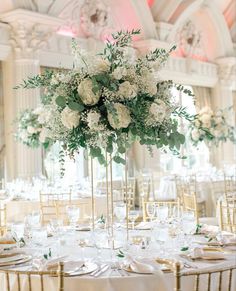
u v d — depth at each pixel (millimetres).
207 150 13812
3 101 9250
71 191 7035
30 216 3693
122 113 3123
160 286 2822
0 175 9203
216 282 3002
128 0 11117
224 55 13867
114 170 11438
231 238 3646
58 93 3211
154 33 11578
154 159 11867
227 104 14086
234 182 9516
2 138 9242
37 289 2871
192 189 9039
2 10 8852
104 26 10977
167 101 3361
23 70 9008
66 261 2980
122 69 3129
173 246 3432
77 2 10500
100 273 2863
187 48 13188
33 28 8938
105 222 4258
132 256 3141
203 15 13320
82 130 3240
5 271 2715
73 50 3320
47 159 9742
